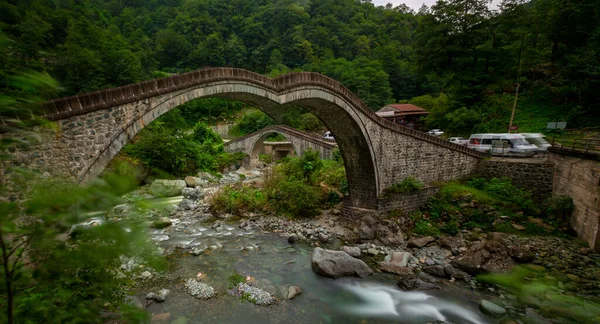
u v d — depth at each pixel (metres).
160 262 2.27
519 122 27.00
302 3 109.12
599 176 12.41
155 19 87.00
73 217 1.96
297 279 11.27
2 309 2.08
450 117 29.78
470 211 16.28
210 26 83.44
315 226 16.98
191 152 27.59
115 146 8.05
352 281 11.27
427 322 9.04
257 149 42.81
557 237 13.93
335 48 78.31
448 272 11.57
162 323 8.37
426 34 32.31
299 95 13.10
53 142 6.64
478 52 30.12
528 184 17.97
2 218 1.77
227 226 16.73
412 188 17.44
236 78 11.04
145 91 8.73
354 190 18.00
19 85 1.78
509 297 10.11
